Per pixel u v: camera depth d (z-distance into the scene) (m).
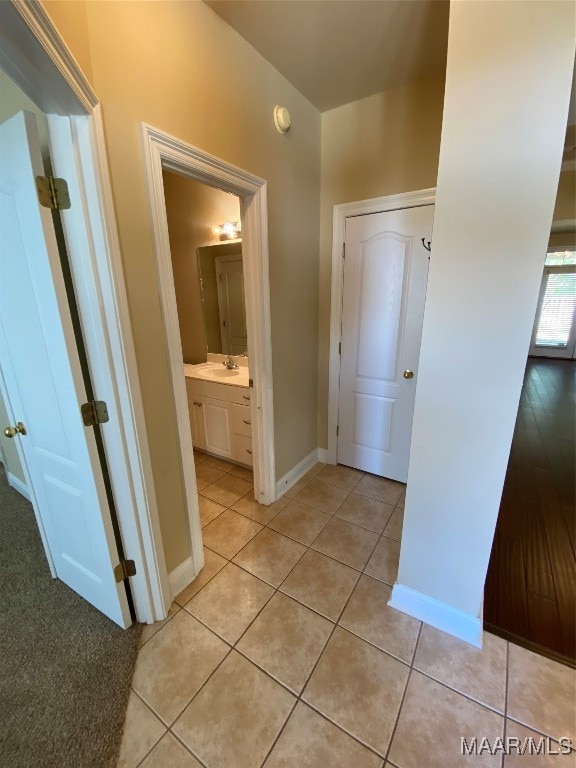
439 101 1.94
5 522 2.21
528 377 6.14
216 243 3.03
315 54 1.76
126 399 1.26
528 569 1.80
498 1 0.93
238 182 1.69
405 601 1.57
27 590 1.70
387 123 2.10
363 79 1.96
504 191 1.03
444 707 1.20
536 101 0.95
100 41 1.08
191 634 1.48
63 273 1.17
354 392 2.69
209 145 1.52
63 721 1.18
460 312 1.17
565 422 3.98
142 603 1.50
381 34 1.62
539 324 7.71
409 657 1.37
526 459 3.08
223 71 1.55
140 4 1.19
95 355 1.21
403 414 2.52
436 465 1.35
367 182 2.25
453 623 1.46
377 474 2.76
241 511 2.33
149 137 1.25
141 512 1.39
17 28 0.67
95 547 1.42
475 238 1.10
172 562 1.63
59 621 1.54
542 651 1.39
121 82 1.15
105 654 1.39
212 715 1.19
